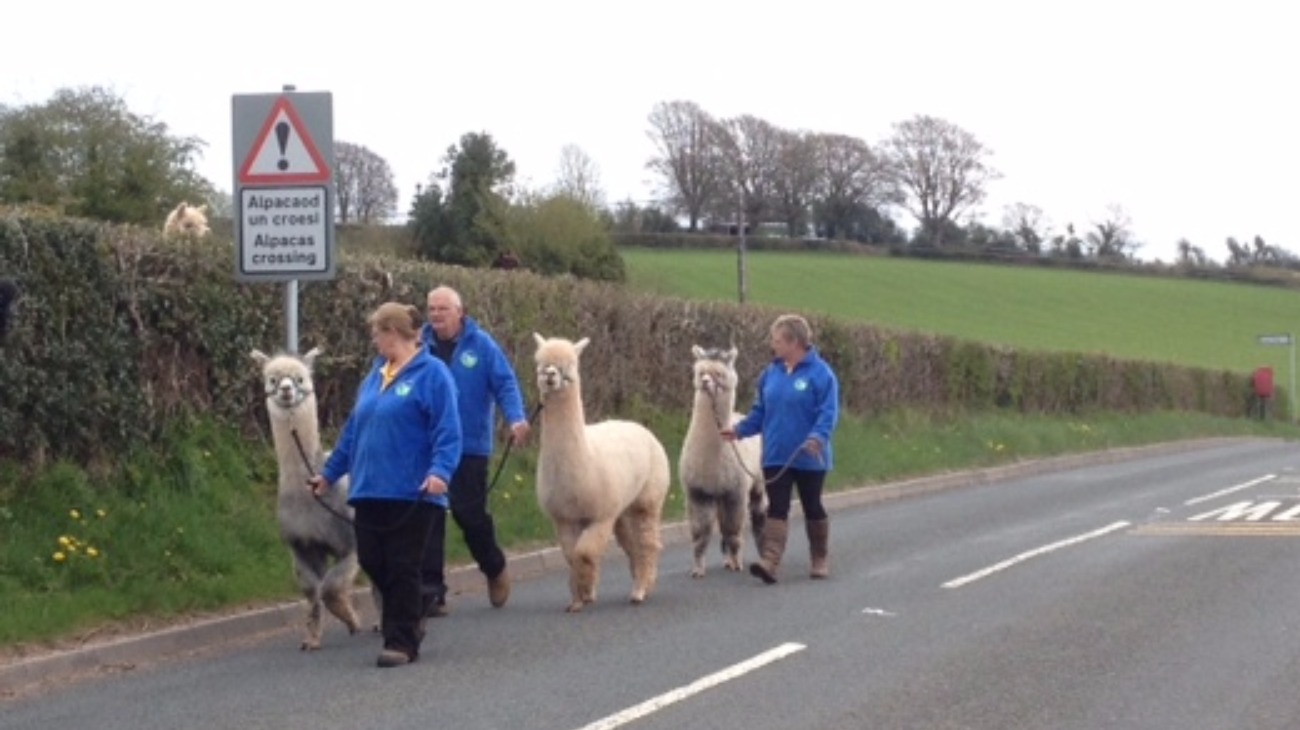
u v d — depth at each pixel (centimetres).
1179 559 1521
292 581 1233
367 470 980
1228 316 7769
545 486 1177
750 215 8750
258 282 1456
